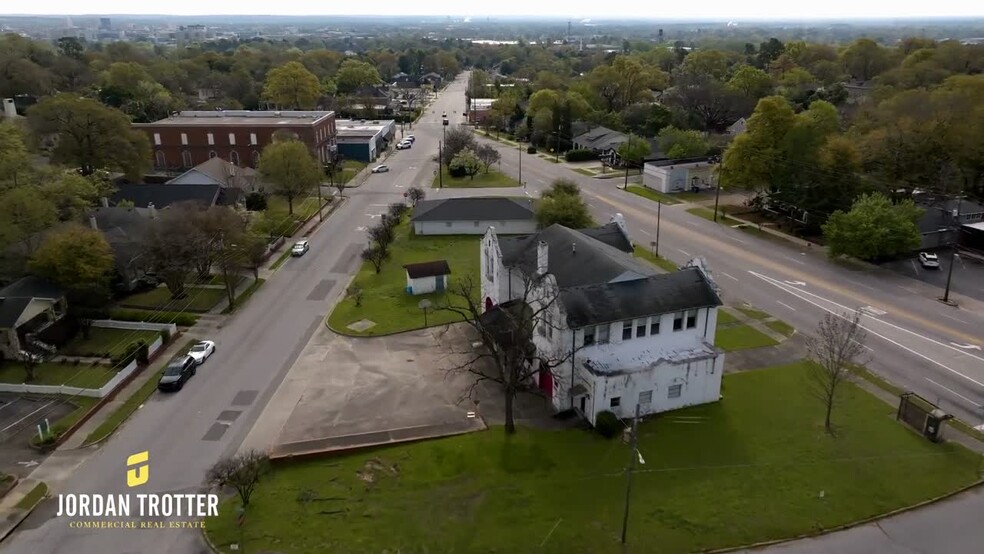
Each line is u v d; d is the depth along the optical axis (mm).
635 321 43750
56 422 43219
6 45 187875
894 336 54719
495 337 48031
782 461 38688
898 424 42375
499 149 147250
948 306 60906
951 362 50469
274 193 98562
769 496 35844
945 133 86625
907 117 90250
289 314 60531
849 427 42031
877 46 197625
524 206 85938
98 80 180625
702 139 122250
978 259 73250
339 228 88375
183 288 66125
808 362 50438
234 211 72812
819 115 104500
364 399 45812
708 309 45531
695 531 33375
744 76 166125
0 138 75250
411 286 64500
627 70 179500
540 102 156125
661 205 97688
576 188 85938
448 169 123250
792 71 180500
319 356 52250
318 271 72000
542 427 42281
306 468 38625
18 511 35188
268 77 175000
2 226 62531
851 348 42781
